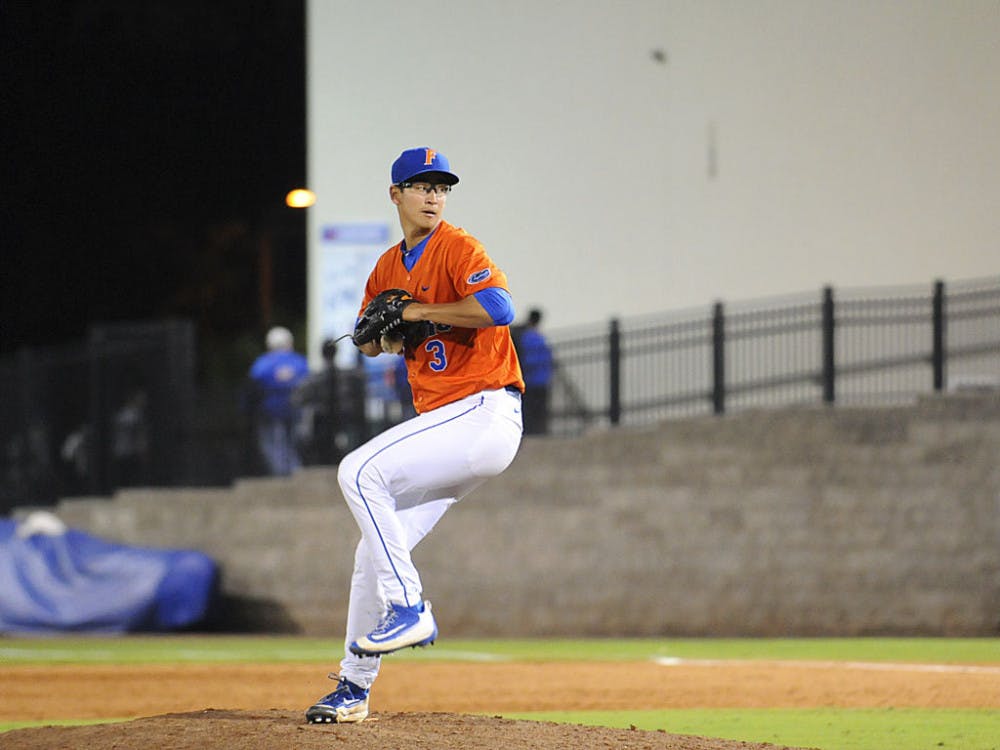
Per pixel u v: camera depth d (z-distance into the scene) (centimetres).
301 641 6362
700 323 6944
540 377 6981
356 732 2292
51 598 6750
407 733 2333
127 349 7725
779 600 6531
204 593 6869
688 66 7975
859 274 7744
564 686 4109
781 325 7006
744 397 7138
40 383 7862
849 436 6531
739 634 6556
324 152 8344
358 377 7262
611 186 8044
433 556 6900
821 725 3200
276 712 2567
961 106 7675
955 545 6397
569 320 8044
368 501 2348
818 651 5459
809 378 6975
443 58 8269
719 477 6644
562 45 8144
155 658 5334
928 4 7712
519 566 6812
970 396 6412
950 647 5609
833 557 6506
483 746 2262
